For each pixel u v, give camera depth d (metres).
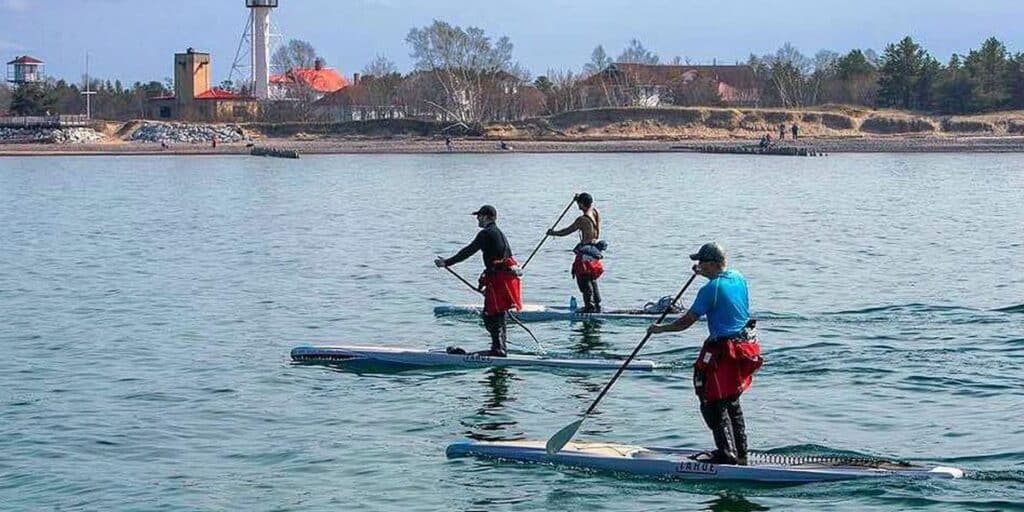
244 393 20.53
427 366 22.30
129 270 38.12
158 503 15.02
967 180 91.69
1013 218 56.84
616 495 15.06
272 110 189.62
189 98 189.50
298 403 19.83
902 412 18.56
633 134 175.38
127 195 79.69
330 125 178.12
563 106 196.38
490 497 15.06
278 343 25.05
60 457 16.94
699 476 15.53
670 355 22.95
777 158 135.88
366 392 20.52
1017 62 191.38
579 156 145.12
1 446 17.45
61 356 23.86
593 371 21.73
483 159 137.75
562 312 26.94
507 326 26.38
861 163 123.06
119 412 19.33
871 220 56.06
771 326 25.83
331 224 55.81
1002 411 18.47
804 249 42.78
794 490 15.05
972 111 187.75
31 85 193.25
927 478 15.20
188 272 37.41
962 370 21.22
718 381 15.17
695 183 89.31
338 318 28.23
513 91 197.00
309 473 16.11
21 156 149.88
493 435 17.73
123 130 176.75
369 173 107.38
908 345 23.52
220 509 14.78
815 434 17.41
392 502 14.94
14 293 32.88
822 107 189.50
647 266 37.97
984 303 29.42
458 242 46.56
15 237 50.25
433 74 194.88
